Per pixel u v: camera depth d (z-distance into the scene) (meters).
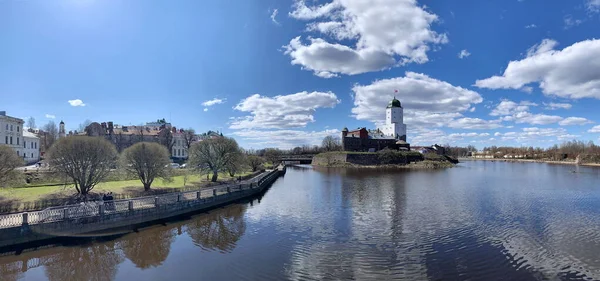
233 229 31.33
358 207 41.06
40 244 26.58
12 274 21.20
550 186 63.38
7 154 36.94
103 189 46.09
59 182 48.62
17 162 37.81
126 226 32.25
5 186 36.31
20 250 25.25
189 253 24.64
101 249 25.89
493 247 25.00
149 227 32.31
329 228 30.91
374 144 174.38
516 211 38.22
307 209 40.22
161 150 50.47
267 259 23.03
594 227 30.77
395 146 176.38
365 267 21.33
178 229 31.73
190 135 140.75
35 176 48.31
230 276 20.30
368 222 33.06
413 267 21.27
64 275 21.03
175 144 138.50
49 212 28.28
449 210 38.88
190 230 31.28
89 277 20.67
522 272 20.44
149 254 24.61
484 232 29.09
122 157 47.94
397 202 44.56
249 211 39.84
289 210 39.81
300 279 19.64
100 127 125.44
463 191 55.72
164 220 35.03
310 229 30.69
